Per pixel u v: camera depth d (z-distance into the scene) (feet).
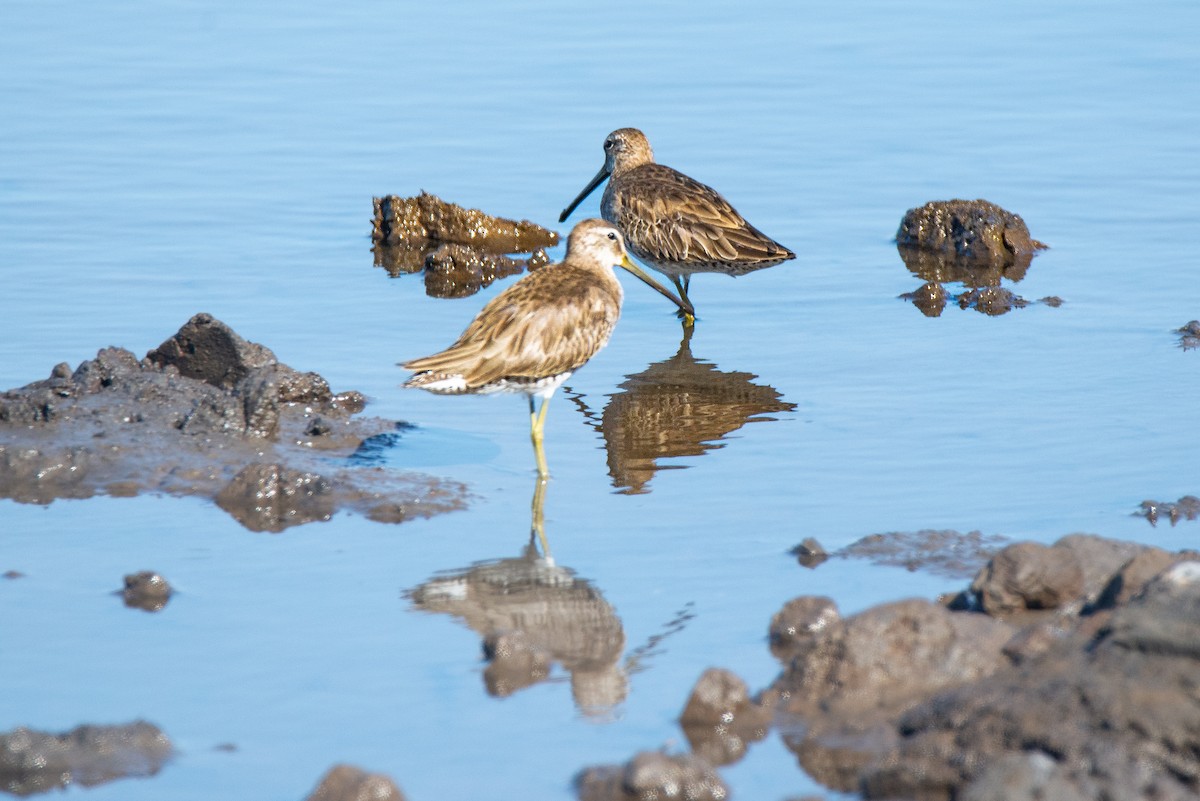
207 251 71.15
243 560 41.11
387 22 110.01
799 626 36.45
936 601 37.91
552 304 47.93
